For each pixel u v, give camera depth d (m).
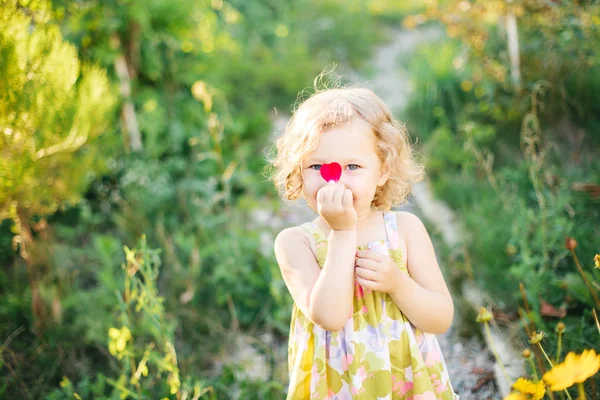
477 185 4.12
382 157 1.79
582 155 3.91
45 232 3.28
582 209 3.29
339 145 1.70
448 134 4.69
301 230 1.85
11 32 2.56
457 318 3.07
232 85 6.30
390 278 1.68
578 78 4.20
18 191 2.71
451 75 5.27
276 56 7.42
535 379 2.00
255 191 4.43
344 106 1.75
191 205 3.94
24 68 2.60
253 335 3.15
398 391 1.76
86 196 3.93
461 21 4.93
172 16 4.41
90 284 3.43
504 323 2.89
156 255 2.35
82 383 2.54
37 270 3.27
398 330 1.75
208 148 4.23
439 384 1.80
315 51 8.14
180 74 4.74
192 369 2.75
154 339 2.90
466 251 3.36
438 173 4.55
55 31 2.78
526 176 3.78
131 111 4.19
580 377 1.60
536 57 4.38
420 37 8.59
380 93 6.57
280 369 2.85
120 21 4.08
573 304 2.77
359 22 9.00
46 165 2.82
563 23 4.23
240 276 3.40
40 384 2.66
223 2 6.00
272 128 5.70
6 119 2.59
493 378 2.65
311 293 1.70
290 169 1.83
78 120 2.85
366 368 1.72
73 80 2.80
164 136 4.52
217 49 5.41
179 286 3.24
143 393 2.44
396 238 1.83
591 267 2.88
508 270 3.16
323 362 1.76
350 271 1.66
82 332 2.96
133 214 3.74
